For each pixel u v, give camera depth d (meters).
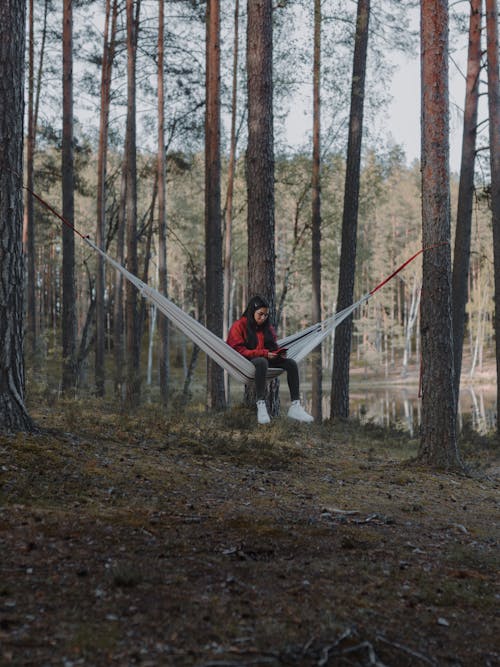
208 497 6.02
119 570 3.74
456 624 3.74
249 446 9.12
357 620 3.56
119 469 6.44
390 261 64.38
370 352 65.69
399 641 3.42
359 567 4.44
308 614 3.55
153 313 46.97
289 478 7.56
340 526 5.56
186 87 22.53
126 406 11.27
